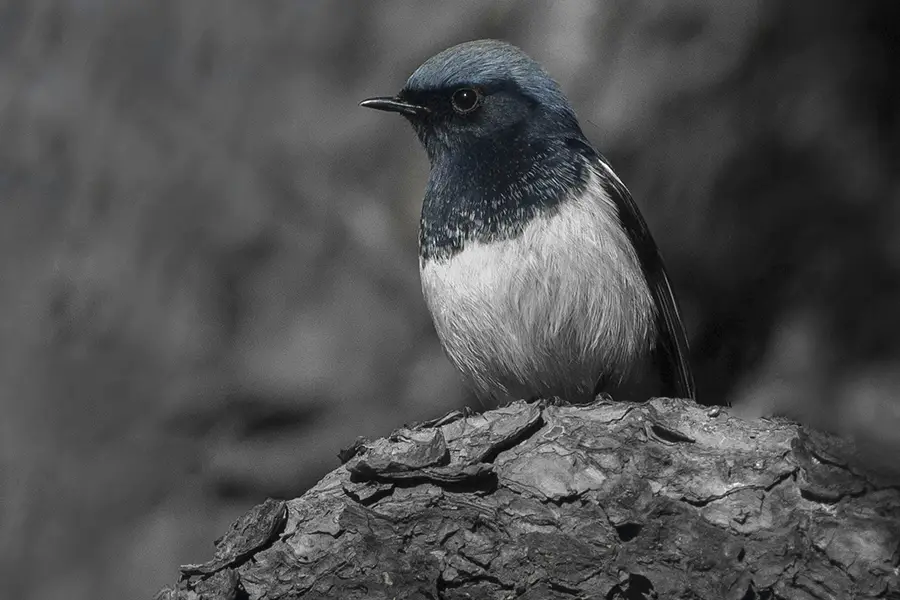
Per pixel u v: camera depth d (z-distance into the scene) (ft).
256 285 40.37
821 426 20.77
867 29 41.22
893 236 41.42
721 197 41.11
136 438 39.42
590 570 19.83
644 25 40.63
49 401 39.27
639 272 28.48
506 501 20.63
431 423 22.65
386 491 20.97
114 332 39.65
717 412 21.50
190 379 39.55
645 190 40.86
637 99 40.50
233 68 41.52
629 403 22.06
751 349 41.78
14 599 38.32
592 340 27.45
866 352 41.81
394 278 40.78
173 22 41.68
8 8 41.73
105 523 39.01
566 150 27.91
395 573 20.20
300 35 41.75
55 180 40.50
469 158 27.91
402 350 40.47
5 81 41.11
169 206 40.42
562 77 40.60
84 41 41.42
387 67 41.47
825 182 41.24
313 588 20.43
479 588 20.16
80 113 40.91
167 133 40.93
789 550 19.33
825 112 41.06
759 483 20.02
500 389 29.01
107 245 40.09
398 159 41.24
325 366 40.04
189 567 20.84
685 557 19.56
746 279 41.63
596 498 20.38
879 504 19.44
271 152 41.14
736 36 40.63
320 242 40.86
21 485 38.93
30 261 39.96
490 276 26.91
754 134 40.96
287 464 39.75
